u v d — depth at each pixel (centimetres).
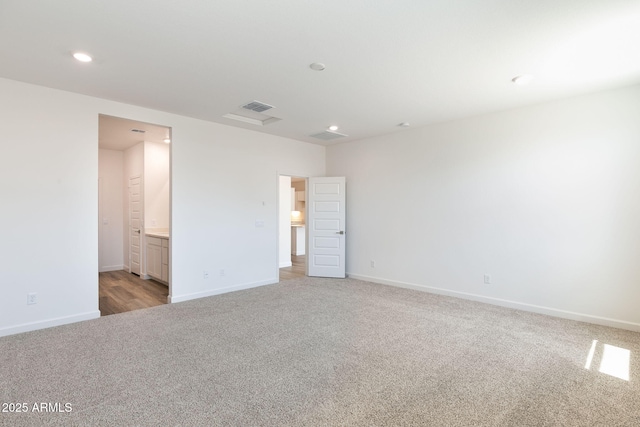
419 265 528
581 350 299
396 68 308
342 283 581
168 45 266
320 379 246
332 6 215
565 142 390
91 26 238
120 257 704
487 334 338
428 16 225
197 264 480
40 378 244
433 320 381
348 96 384
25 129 343
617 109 357
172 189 455
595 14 221
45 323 353
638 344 313
